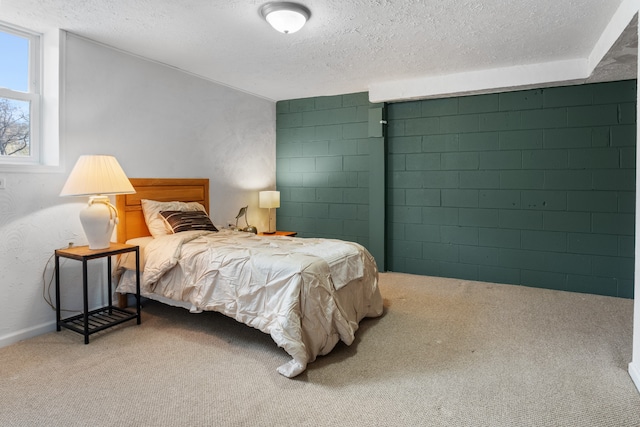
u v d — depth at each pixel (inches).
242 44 123.6
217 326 114.1
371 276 122.0
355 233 193.2
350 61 141.6
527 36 117.2
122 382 82.1
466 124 167.5
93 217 106.8
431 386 80.8
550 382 82.0
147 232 136.6
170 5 96.8
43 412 71.3
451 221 172.7
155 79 140.5
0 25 105.3
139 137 135.0
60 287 112.8
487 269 166.7
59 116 111.0
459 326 114.4
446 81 160.4
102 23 107.3
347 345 99.4
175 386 80.6
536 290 153.1
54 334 107.6
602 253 147.3
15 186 102.2
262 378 84.0
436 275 176.7
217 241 119.0
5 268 100.7
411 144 178.5
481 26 109.8
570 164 150.6
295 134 204.8
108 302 123.0
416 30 112.6
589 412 71.5
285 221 210.8
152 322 117.3
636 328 81.3
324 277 96.1
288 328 86.0
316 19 105.1
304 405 74.0
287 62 142.3
